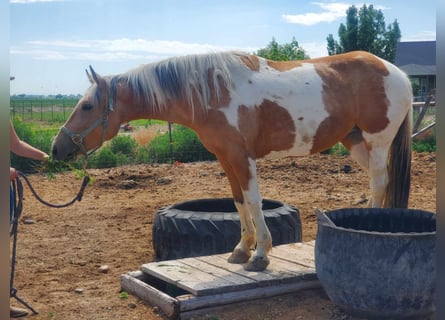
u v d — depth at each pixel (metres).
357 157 4.69
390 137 4.33
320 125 4.04
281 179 9.25
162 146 12.35
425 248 2.96
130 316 3.45
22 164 10.59
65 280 4.29
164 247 4.59
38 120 24.77
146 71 3.88
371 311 3.08
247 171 3.84
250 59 4.02
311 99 3.99
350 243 3.07
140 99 3.88
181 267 3.92
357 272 3.03
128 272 4.23
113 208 7.24
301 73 4.06
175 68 3.83
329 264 3.18
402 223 3.74
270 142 3.98
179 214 4.61
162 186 8.95
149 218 6.63
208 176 9.77
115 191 8.59
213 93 3.79
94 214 6.87
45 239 5.65
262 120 3.89
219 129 3.80
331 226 3.22
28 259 4.89
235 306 3.47
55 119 25.53
